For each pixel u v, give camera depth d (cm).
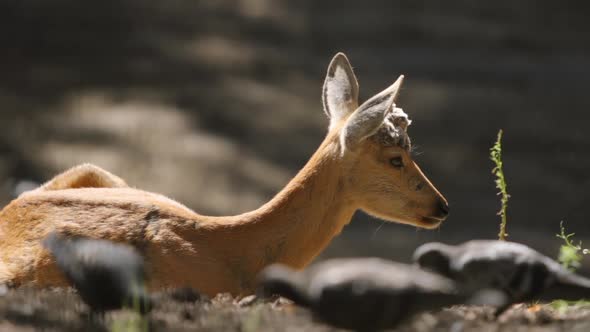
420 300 384
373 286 374
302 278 384
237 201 1919
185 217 582
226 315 469
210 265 571
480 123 2325
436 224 641
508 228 1823
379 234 1692
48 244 443
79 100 2259
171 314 468
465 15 2967
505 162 2136
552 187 2017
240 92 2406
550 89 2555
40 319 453
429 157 2138
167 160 2025
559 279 421
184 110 2269
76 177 673
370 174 620
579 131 2303
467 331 446
